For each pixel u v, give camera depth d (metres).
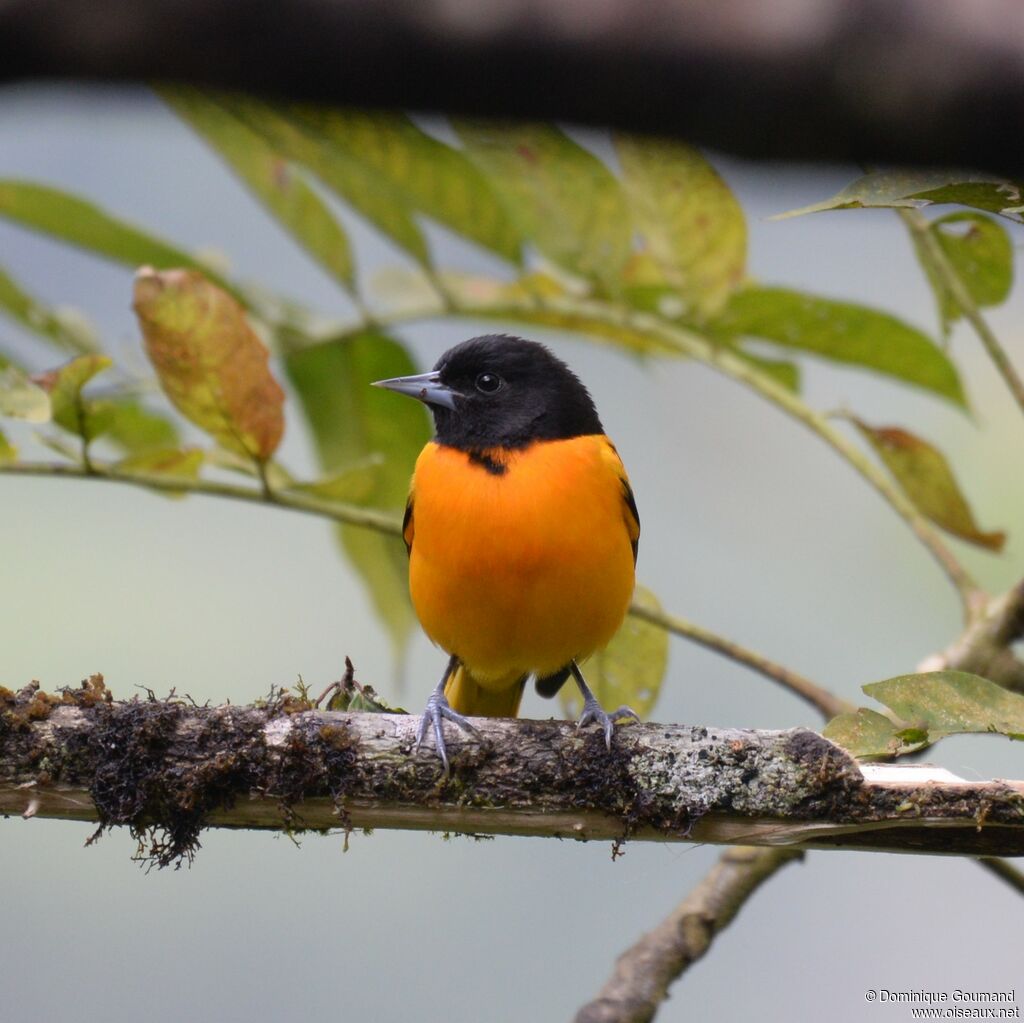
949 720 6.86
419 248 10.50
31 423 9.15
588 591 9.44
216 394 9.02
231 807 7.37
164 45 2.96
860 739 7.06
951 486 9.59
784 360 10.80
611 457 9.89
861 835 7.14
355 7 2.95
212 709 7.43
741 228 9.85
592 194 9.84
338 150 9.37
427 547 9.59
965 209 8.58
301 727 7.35
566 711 10.34
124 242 10.54
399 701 11.24
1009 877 8.73
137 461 9.17
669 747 7.25
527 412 9.81
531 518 9.28
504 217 10.12
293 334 10.78
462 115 3.11
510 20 2.94
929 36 2.86
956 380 10.30
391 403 11.12
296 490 9.62
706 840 7.25
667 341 10.30
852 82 2.91
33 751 7.27
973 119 2.94
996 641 9.46
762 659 9.45
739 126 3.08
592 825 7.32
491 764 7.30
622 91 3.02
